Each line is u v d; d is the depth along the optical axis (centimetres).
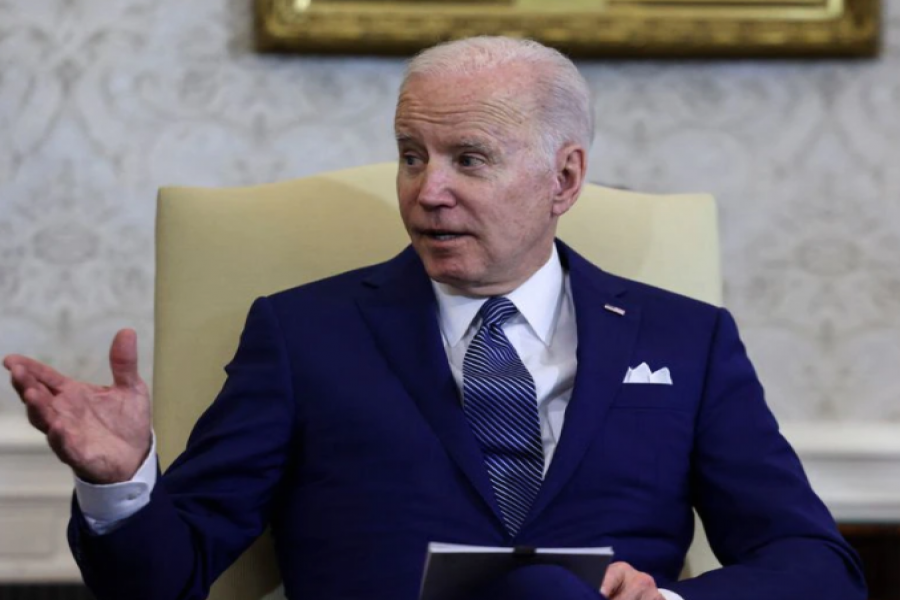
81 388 489
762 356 957
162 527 512
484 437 576
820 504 593
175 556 518
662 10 927
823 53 938
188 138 940
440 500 561
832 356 959
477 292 605
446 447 568
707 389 610
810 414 957
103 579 514
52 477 920
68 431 477
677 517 589
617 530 570
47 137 935
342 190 666
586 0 925
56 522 920
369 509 564
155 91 939
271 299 612
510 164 571
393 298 609
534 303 611
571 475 570
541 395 594
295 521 579
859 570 580
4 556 918
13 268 938
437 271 579
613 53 934
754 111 954
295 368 589
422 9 918
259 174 941
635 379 598
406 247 643
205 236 645
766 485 590
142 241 941
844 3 930
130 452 494
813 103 953
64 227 939
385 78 943
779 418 957
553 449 585
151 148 939
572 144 595
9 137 934
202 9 938
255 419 579
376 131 943
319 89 942
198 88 940
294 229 654
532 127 576
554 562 459
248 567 615
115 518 502
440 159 569
